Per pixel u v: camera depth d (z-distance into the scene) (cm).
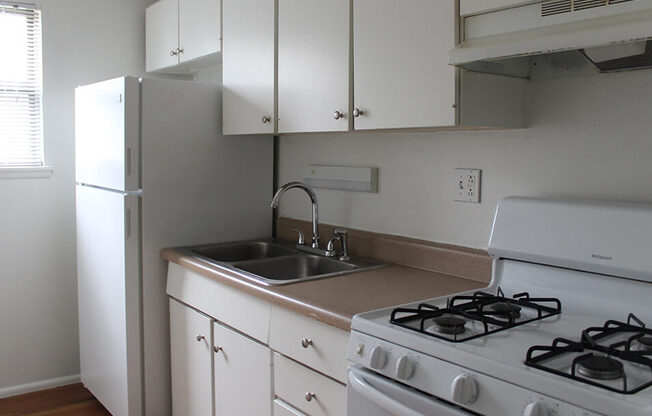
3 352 311
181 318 249
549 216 164
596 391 100
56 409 299
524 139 183
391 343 136
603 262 150
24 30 308
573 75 168
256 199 287
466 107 161
